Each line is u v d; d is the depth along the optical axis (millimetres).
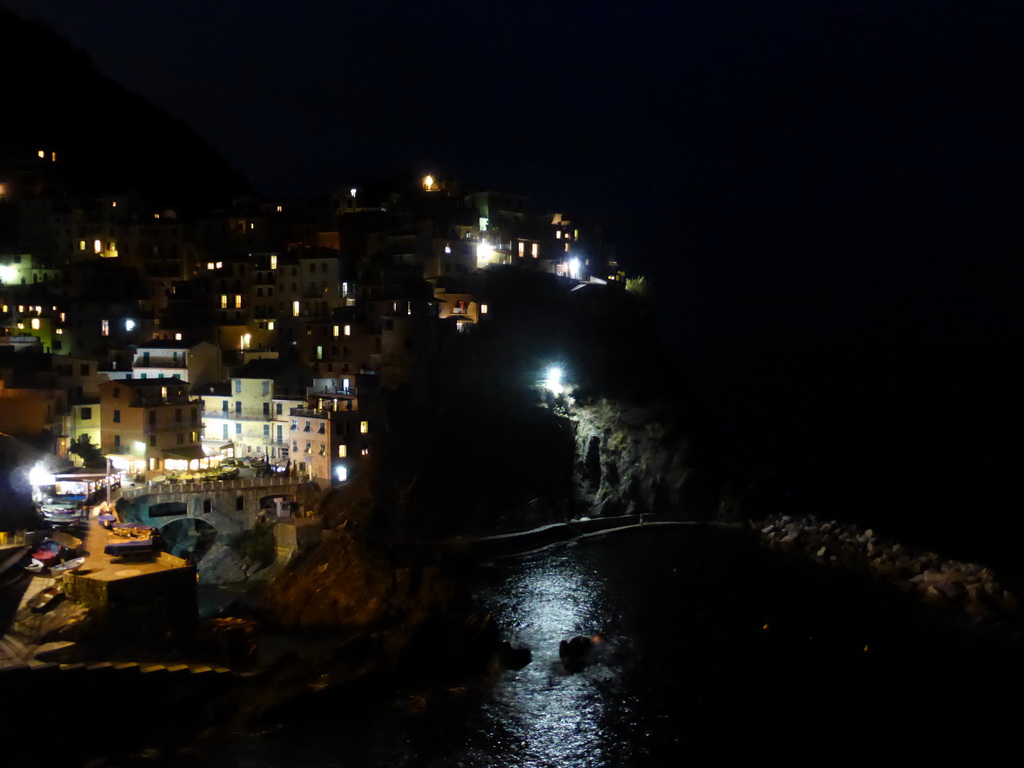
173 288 129875
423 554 95188
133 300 123250
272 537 90688
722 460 132000
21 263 127938
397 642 68188
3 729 54031
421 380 110188
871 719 63594
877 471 163750
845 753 59000
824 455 175000
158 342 113562
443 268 128375
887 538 107812
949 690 68188
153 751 56031
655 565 99375
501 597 87125
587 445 121375
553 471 116000
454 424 109375
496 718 62438
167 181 176750
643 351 132875
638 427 125188
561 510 114125
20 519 75938
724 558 102688
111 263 129000
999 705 65750
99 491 87562
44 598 63594
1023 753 59219
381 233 128750
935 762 58312
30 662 56375
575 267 147750
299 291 124438
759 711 64438
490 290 124375
